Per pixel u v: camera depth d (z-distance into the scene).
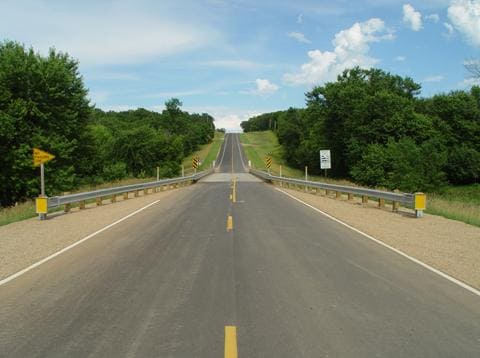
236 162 105.06
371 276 8.31
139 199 26.00
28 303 6.69
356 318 6.02
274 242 11.76
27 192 36.62
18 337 5.36
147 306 6.50
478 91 69.75
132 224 15.15
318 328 5.62
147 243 11.59
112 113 165.25
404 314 6.21
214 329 5.57
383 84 76.25
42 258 9.94
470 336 5.41
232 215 17.62
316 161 77.44
